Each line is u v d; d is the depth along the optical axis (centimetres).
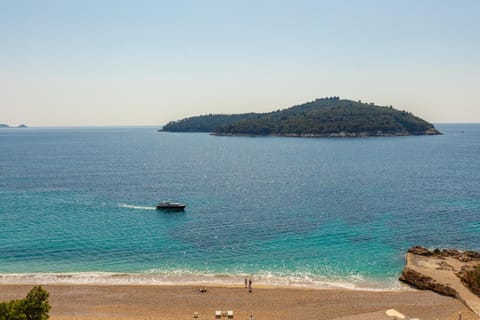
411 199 10212
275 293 4791
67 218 8319
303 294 4756
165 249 6394
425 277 4966
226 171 16650
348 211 8931
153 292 4812
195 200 10425
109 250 6334
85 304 4484
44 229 7450
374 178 13962
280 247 6488
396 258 5994
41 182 13325
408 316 4144
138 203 9962
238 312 4312
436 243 6712
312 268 5622
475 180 13275
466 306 4344
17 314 2975
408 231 7369
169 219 8306
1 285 4981
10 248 6372
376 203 9756
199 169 17400
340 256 6075
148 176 15125
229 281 5188
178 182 13675
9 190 11700
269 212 8925
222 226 7750
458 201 9925
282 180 13912
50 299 4597
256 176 15038
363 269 5584
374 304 4456
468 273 4806
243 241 6806
